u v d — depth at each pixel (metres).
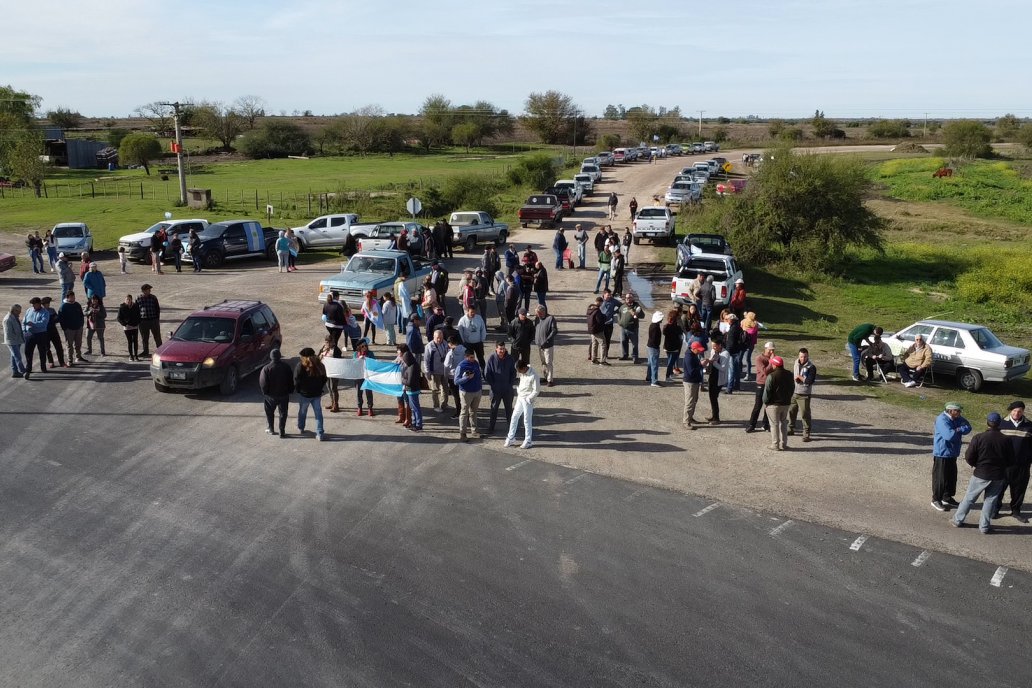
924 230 50.47
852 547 10.23
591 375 18.20
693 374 14.49
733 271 24.75
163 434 13.99
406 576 9.32
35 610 8.59
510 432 13.64
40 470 12.34
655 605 8.77
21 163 58.78
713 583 9.27
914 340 19.50
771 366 13.38
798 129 136.38
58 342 17.94
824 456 13.49
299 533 10.37
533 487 11.95
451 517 10.89
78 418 14.78
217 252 32.06
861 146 122.19
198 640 8.08
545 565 9.62
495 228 38.03
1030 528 10.91
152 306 18.70
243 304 17.73
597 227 45.28
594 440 14.02
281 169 83.06
